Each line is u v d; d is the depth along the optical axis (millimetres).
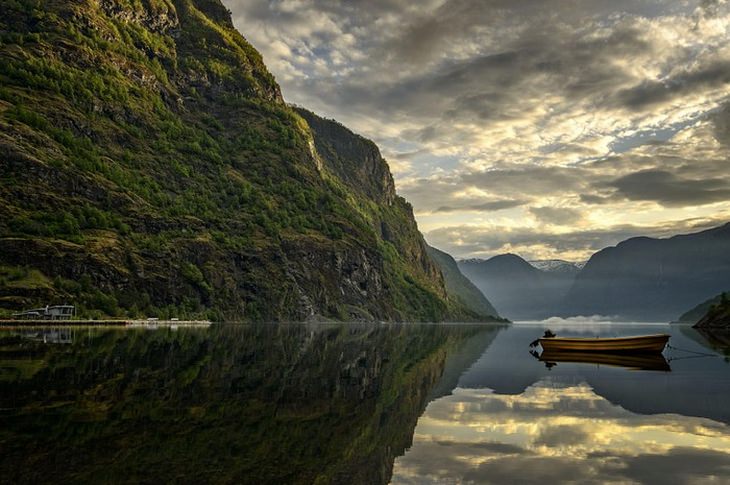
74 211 167500
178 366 40094
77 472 13766
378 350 70312
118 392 26703
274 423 21375
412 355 62844
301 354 58938
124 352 50250
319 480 14383
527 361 55438
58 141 196625
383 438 19859
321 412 24422
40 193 163375
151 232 188875
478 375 41906
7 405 22328
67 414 20891
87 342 61938
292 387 31844
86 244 155000
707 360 57469
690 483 14680
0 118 182250
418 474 15336
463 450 18281
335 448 17984
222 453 16422
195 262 190500
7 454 15047
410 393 31625
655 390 33688
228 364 43812
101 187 185125
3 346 53562
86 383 29156
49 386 27641
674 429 21891
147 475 13859
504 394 31719
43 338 68312
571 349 69875
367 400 28516
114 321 131625
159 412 22141
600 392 32750
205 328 125875
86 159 197250
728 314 177125
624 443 19438
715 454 17859
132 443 16953
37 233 149000
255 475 14484
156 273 168750
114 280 152875
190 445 17141
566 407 27234
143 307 156000
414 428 21828
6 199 154625
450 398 30031
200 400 25594
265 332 116750
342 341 91062
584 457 17453
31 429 18156
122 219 182625
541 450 18312
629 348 66250
